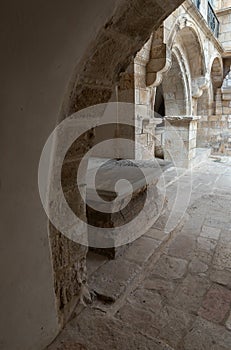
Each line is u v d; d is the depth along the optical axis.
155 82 3.52
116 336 1.33
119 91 3.30
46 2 0.84
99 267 1.85
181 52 4.92
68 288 1.40
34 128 0.98
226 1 7.97
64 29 0.93
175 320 1.43
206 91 6.81
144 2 1.15
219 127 7.20
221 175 4.68
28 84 0.90
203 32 5.04
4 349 1.02
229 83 6.91
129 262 1.90
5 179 0.91
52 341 1.29
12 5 0.76
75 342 1.29
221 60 6.94
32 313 1.14
